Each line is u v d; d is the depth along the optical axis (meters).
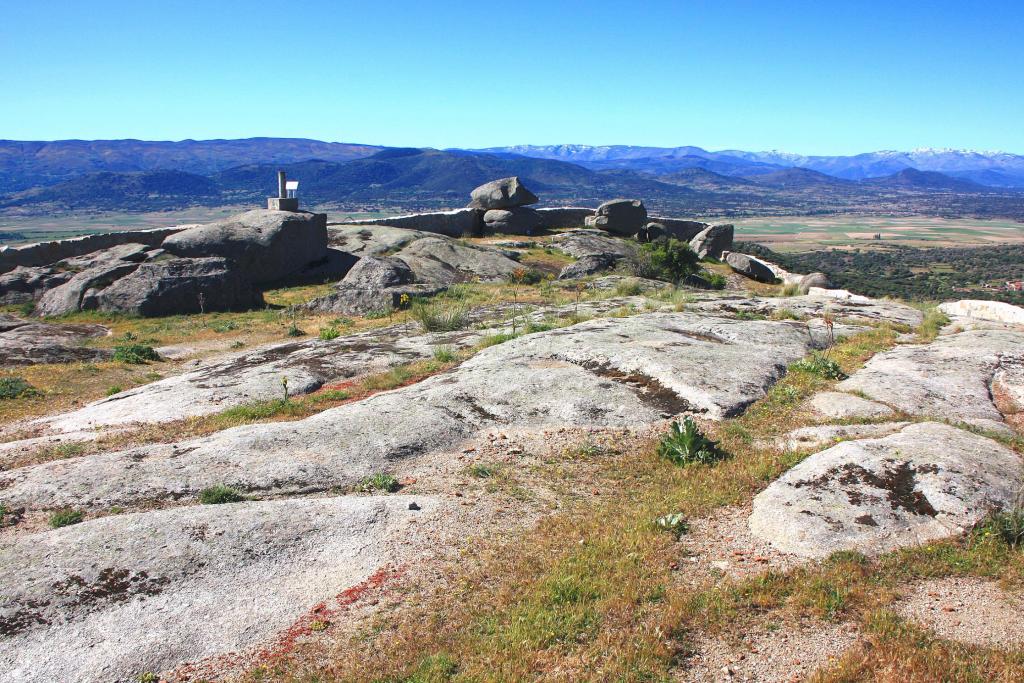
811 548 8.20
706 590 7.65
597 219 54.28
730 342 17.98
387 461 11.36
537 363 16.11
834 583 7.55
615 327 19.22
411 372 16.72
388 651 6.87
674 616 7.16
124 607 7.39
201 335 26.58
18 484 10.33
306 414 14.30
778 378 15.03
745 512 9.35
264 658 6.82
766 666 6.44
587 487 10.62
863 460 9.92
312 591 7.84
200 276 31.98
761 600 7.35
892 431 11.62
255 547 8.45
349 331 25.62
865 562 7.94
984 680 6.07
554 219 58.62
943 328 20.69
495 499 10.16
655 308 24.09
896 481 9.36
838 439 11.43
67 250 38.03
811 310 23.58
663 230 55.34
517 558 8.50
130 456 11.41
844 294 31.45
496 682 6.36
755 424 12.63
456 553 8.62
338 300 31.48
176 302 31.19
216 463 10.96
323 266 40.19
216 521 8.83
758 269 44.81
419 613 7.46
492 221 53.16
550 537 9.02
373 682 6.46
